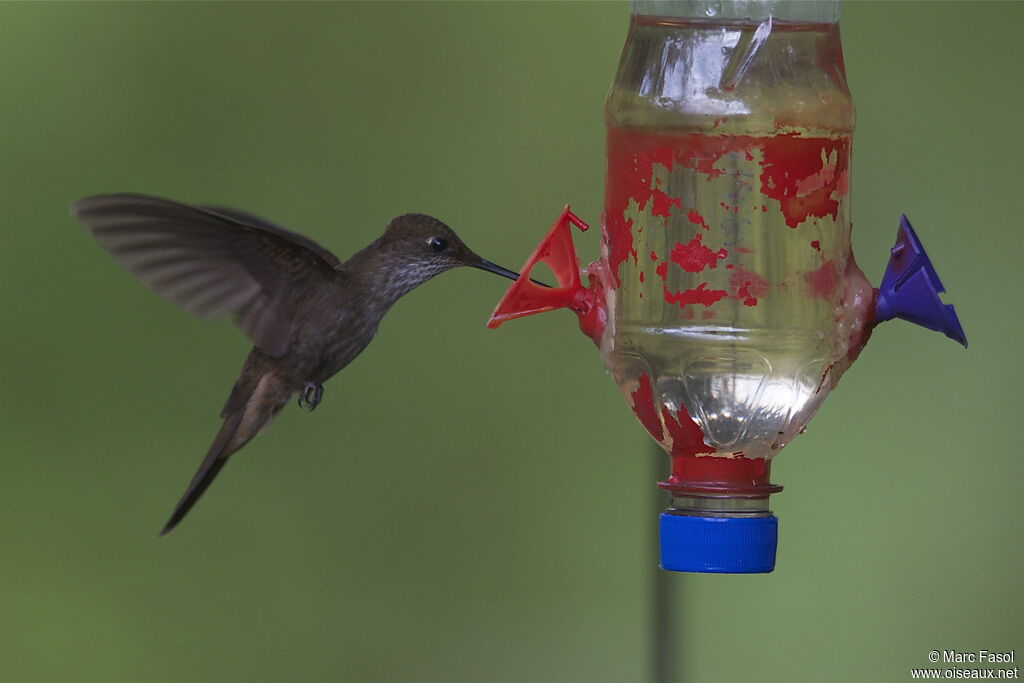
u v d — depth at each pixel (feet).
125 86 35.99
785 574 33.14
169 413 37.14
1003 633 32.76
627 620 35.19
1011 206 33.47
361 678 36.04
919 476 33.40
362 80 35.70
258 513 36.63
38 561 36.52
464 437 36.11
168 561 36.55
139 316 37.09
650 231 20.20
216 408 37.22
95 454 36.99
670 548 19.85
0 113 35.83
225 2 36.06
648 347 20.18
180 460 37.01
